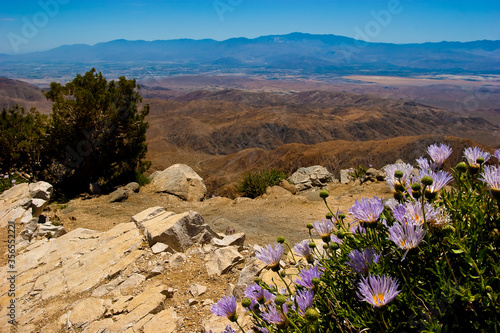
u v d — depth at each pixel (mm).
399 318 1451
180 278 5277
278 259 1864
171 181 15438
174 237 6094
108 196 13664
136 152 16875
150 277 5340
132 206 12555
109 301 4805
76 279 5535
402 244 1383
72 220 10273
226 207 12234
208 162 123812
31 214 9141
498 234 1520
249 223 9617
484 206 1628
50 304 5004
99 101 14555
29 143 14586
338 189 13234
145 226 6688
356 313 1506
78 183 15664
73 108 14000
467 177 1699
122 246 6238
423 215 1444
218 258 5547
